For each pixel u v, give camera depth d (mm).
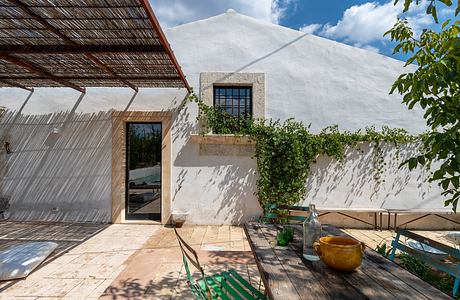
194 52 6426
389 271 1905
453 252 2021
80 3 3057
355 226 6266
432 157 1949
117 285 3357
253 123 6242
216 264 4020
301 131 6207
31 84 6059
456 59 1672
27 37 3850
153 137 6602
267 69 6434
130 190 6617
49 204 6387
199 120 6316
